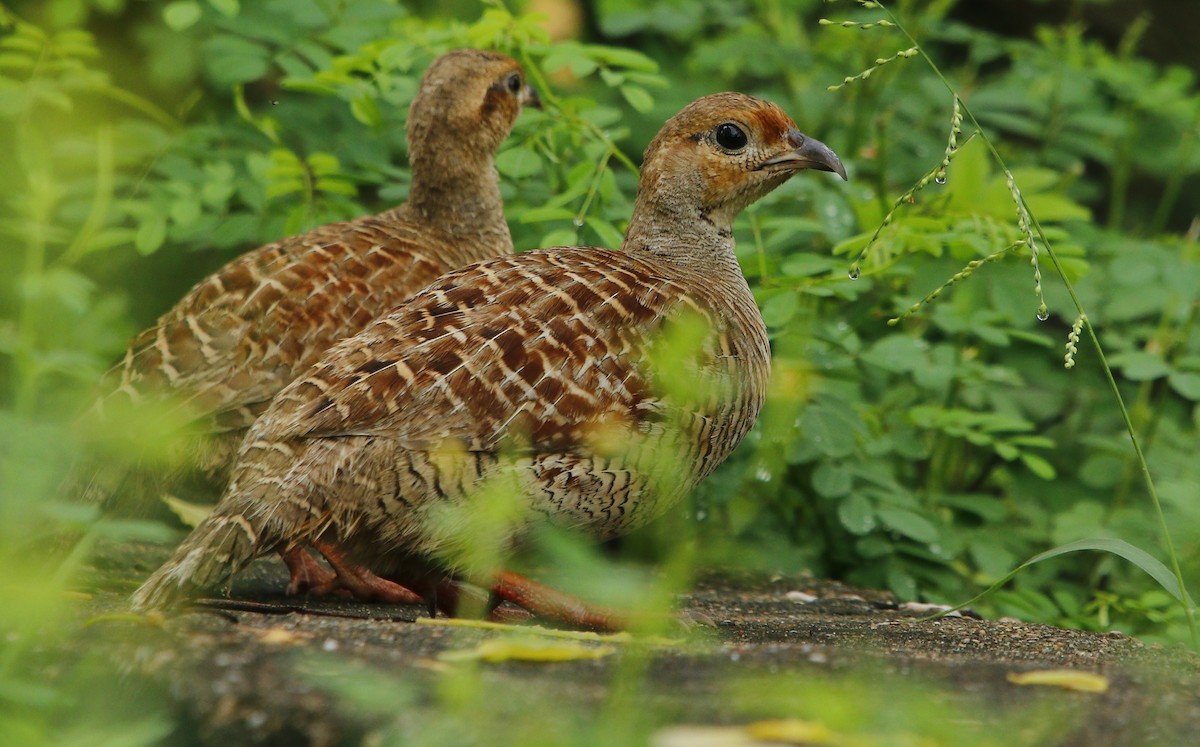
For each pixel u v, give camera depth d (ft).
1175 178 45.32
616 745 15.01
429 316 23.85
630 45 50.44
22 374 29.45
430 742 15.43
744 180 28.84
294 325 28.81
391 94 35.91
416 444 22.52
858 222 36.29
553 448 23.36
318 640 19.20
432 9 46.29
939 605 31.30
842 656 19.33
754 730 15.74
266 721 16.55
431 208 33.63
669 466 24.30
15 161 37.99
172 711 17.07
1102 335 39.70
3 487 20.62
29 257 31.68
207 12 39.29
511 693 17.03
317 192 37.04
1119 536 35.09
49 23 43.09
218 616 20.84
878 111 44.47
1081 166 44.96
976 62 47.88
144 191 39.40
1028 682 18.60
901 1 44.50
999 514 35.78
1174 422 40.47
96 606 22.25
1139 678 19.13
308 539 22.06
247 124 40.29
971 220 34.47
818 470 32.37
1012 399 40.29
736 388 25.76
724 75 48.32
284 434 22.30
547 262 25.49
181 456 27.50
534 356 23.40
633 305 24.75
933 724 15.93
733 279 28.50
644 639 16.24
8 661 17.38
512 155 35.47
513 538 23.84
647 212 29.19
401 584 24.43
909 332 38.93
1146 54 56.39
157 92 44.75
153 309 40.45
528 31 36.40
